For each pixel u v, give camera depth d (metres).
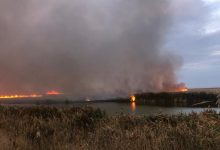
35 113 12.74
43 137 9.36
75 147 8.29
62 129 10.40
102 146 8.40
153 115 10.70
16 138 9.00
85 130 10.48
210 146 7.39
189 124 9.06
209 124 8.64
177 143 7.59
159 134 8.41
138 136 8.42
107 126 9.91
